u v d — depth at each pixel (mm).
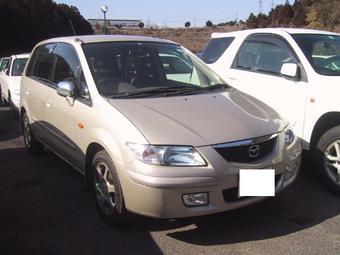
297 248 4031
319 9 38562
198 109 4477
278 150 4289
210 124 4199
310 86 5539
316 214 4742
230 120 4305
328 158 5316
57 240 4273
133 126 4148
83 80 5047
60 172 6277
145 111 4375
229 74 6820
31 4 42469
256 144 4156
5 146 7965
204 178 3883
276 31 6438
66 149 5426
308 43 6066
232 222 4555
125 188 4090
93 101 4746
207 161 3922
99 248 4109
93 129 4586
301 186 5543
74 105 5059
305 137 5543
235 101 4844
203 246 4102
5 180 5984
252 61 6625
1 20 38219
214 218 4637
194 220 4602
